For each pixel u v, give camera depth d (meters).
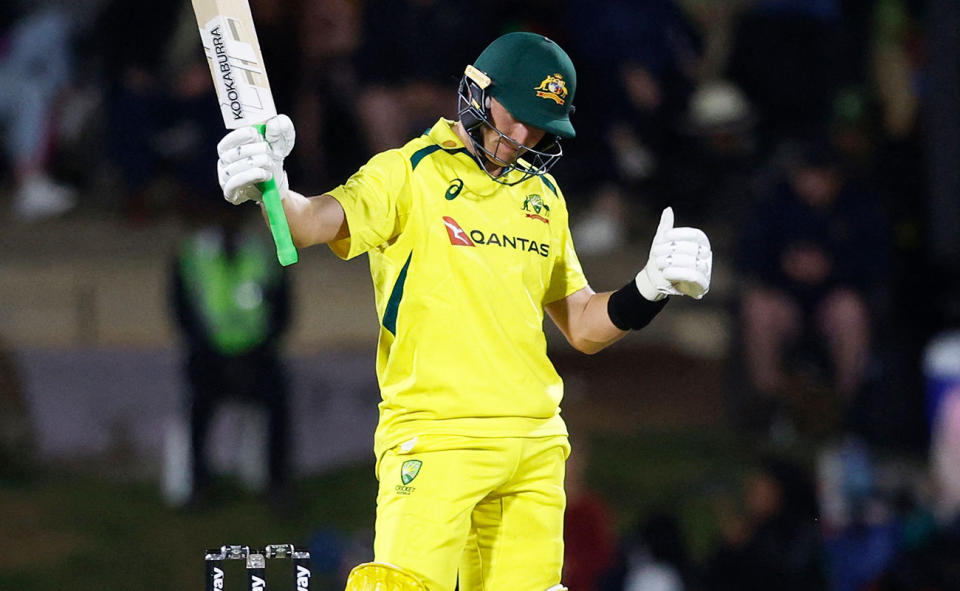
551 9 52.22
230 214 41.56
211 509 42.44
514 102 15.33
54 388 46.16
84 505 42.81
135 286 51.69
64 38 57.31
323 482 44.78
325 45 52.31
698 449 44.75
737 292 46.22
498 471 15.18
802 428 44.66
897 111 48.59
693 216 53.72
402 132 51.59
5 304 50.59
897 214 46.41
